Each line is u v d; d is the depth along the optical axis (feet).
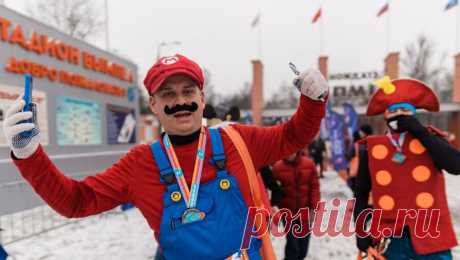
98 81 33.50
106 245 16.16
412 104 7.98
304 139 4.86
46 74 26.18
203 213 4.31
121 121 37.96
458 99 69.77
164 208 4.39
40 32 25.75
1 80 22.25
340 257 14.21
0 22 22.26
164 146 4.65
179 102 4.43
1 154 21.17
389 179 7.74
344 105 35.63
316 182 11.89
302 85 4.51
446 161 7.10
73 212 4.60
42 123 25.76
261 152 4.96
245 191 4.53
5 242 16.20
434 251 7.16
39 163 4.21
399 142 7.81
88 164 30.27
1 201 18.31
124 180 4.68
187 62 4.56
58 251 15.33
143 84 4.84
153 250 15.48
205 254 4.22
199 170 4.46
